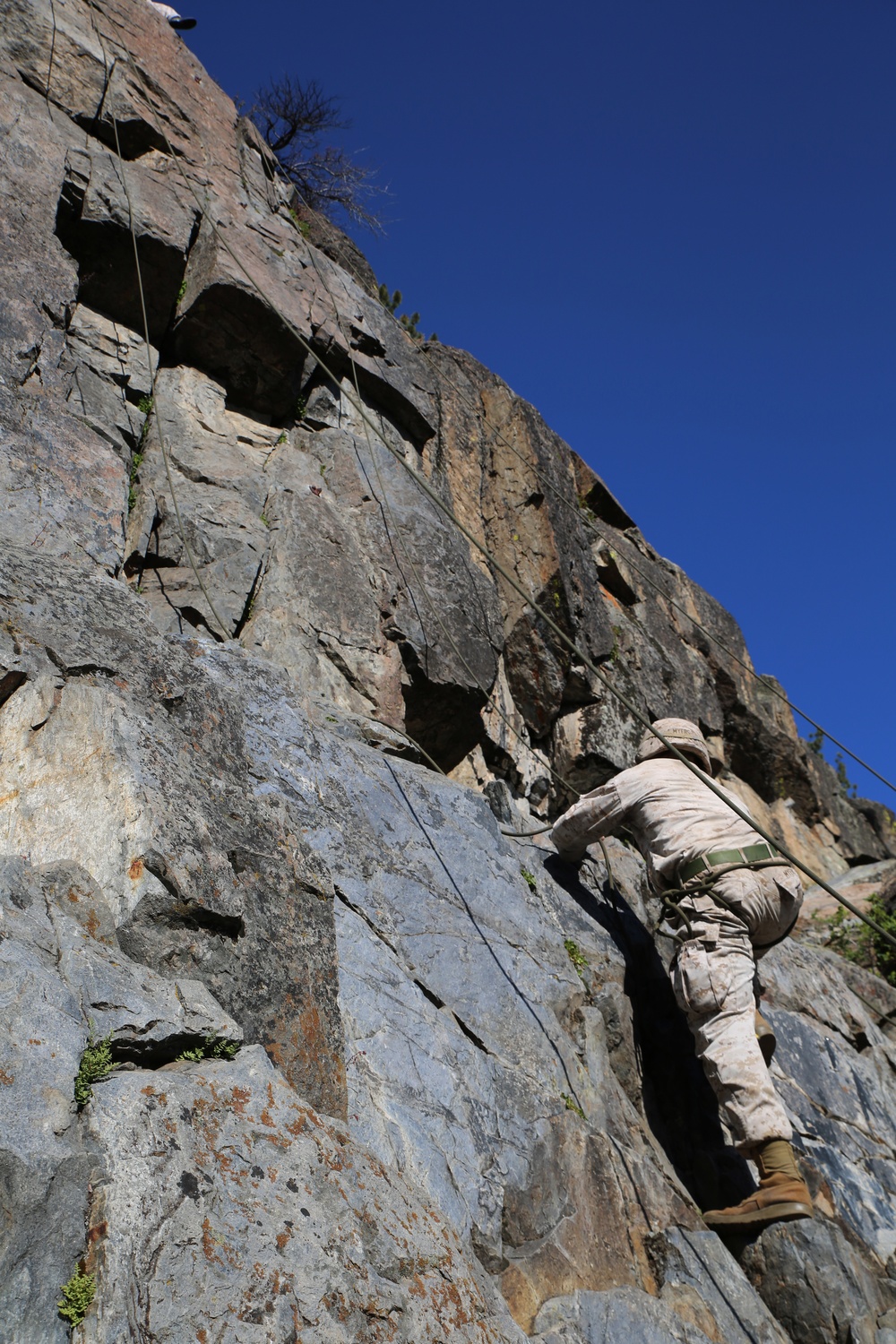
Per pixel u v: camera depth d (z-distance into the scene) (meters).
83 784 2.92
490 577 7.98
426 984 4.01
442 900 4.41
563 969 4.77
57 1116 2.13
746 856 5.00
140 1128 2.20
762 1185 4.45
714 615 11.46
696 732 5.79
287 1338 2.09
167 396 6.46
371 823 4.41
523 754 7.73
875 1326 4.29
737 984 4.74
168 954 2.70
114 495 5.26
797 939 9.42
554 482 9.04
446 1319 2.45
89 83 6.72
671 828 5.17
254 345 6.81
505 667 7.91
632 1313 3.55
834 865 11.39
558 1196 3.76
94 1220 2.05
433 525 7.11
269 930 3.06
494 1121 3.74
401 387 7.80
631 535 10.57
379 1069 3.46
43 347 5.50
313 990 3.11
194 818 2.98
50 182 6.05
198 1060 2.53
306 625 5.83
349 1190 2.50
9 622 3.31
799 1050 6.15
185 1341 1.98
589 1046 4.55
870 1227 5.15
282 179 8.90
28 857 2.84
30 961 2.35
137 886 2.69
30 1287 1.93
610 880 5.96
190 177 7.08
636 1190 4.11
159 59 7.36
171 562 5.67
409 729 6.60
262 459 6.66
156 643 3.70
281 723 4.41
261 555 5.93
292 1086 2.89
